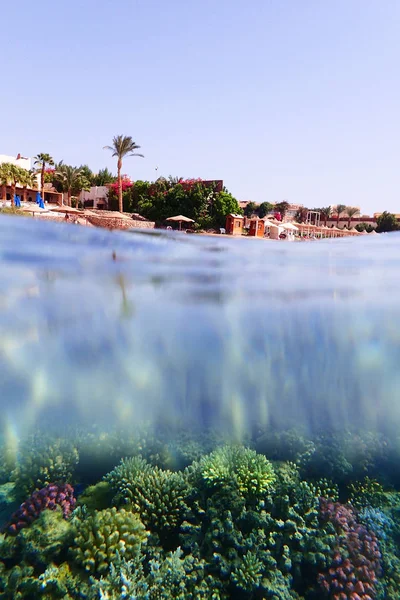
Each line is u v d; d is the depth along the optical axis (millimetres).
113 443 5809
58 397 5922
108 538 4547
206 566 4480
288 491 5184
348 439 6242
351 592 4461
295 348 5820
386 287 5152
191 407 6633
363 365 5812
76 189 45562
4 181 31344
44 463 5516
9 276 4996
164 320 5684
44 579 4285
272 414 6617
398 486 5973
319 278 5512
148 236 6496
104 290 5457
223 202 35125
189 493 5145
